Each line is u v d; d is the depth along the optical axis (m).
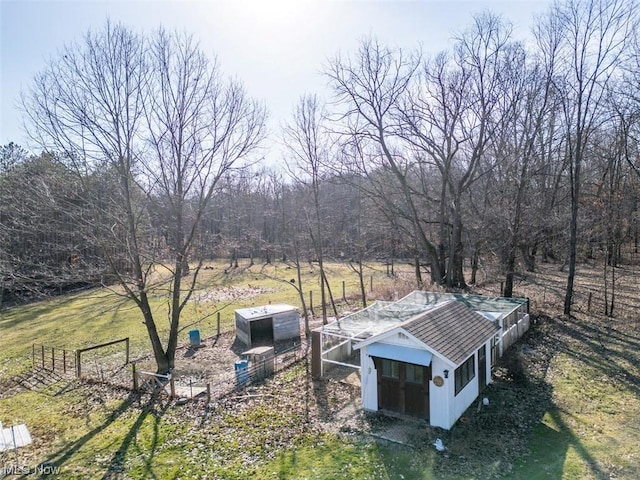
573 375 14.47
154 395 14.40
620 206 27.55
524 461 9.61
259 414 12.55
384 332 12.17
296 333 21.20
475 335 13.26
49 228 19.27
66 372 17.67
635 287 28.08
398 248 40.66
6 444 11.38
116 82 15.42
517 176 24.98
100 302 32.81
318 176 25.39
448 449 10.26
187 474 9.70
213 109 19.00
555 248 37.50
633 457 9.55
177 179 17.12
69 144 15.16
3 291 33.91
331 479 9.23
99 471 10.02
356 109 27.16
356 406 12.85
